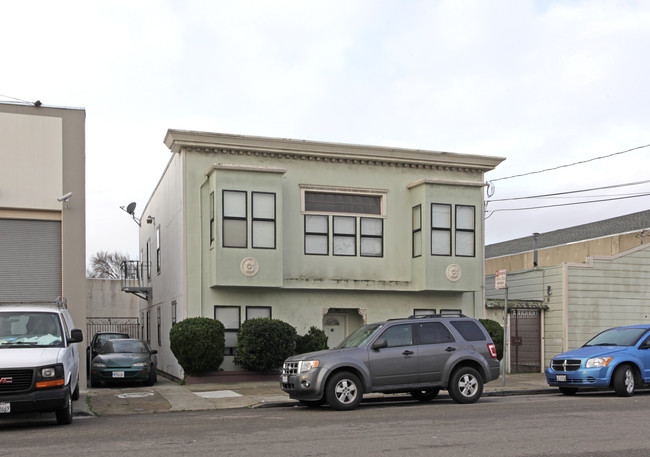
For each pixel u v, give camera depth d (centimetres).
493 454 861
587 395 1717
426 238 2323
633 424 1107
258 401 1619
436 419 1201
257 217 2152
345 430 1080
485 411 1316
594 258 2409
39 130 1806
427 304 2403
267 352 2073
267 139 2216
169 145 2220
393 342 1471
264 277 2136
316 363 1403
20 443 1011
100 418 1392
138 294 3372
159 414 1456
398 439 982
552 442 943
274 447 927
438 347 1491
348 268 2309
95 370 1992
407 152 2377
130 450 920
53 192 1803
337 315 2375
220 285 2098
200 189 2194
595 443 933
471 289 2362
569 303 2361
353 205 2355
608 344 1741
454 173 2472
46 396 1178
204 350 2023
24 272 1770
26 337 1298
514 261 4062
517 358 2402
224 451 899
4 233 1764
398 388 1445
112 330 3706
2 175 1764
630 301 2436
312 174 2297
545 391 1836
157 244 2773
